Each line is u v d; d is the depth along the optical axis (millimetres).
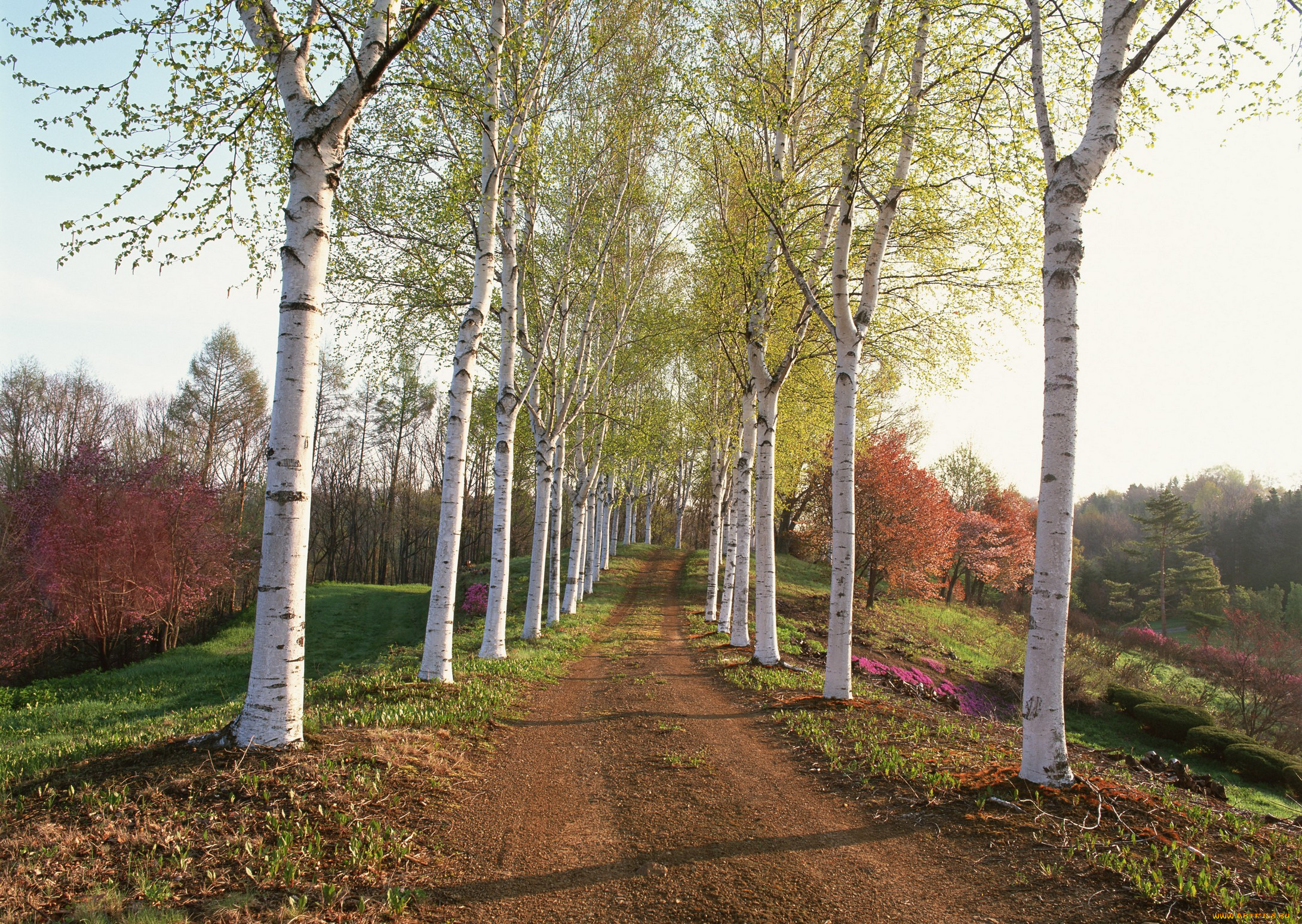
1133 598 56719
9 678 23672
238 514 38781
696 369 22906
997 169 9086
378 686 9227
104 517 24047
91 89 5773
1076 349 5852
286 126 6660
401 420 49438
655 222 21141
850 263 12312
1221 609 46906
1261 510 63812
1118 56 6047
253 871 3838
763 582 13656
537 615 18547
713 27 10133
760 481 13641
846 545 9648
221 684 17625
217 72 5836
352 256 13234
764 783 6242
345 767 5367
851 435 9688
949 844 4762
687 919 3762
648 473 40875
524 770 6449
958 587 46969
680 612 28109
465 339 10648
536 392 18547
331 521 48094
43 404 34531
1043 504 5820
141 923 3236
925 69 9555
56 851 3838
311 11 6000
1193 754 18234
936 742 7449
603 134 15828
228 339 39312
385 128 11430
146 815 4324
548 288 17172
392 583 57219
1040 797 5355
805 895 4066
